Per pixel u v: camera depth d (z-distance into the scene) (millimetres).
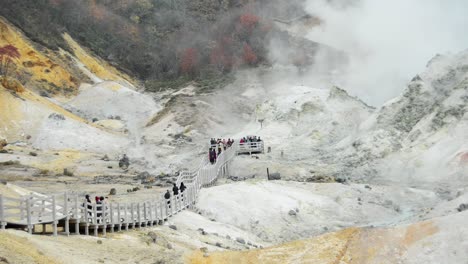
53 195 25500
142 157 75938
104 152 80000
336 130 71438
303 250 25094
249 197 43406
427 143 55156
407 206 42844
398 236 23594
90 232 28875
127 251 25188
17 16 137250
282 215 41281
